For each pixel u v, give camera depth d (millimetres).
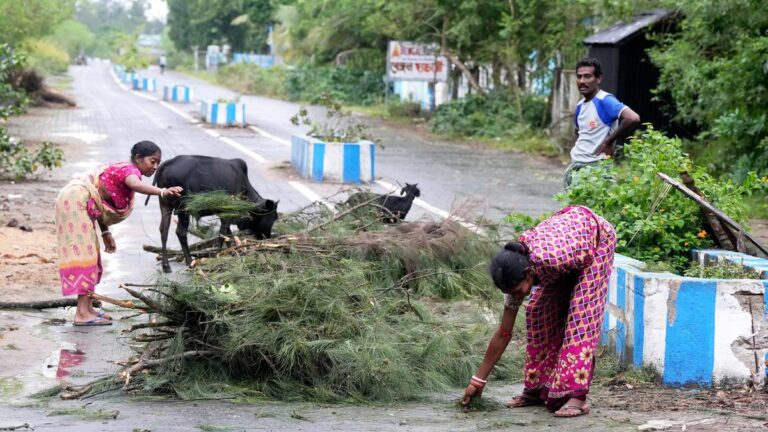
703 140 23375
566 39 29750
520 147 30141
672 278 7402
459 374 7945
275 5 78938
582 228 6465
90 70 102188
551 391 6727
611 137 10734
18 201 16969
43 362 8516
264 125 35406
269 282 8312
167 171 11617
